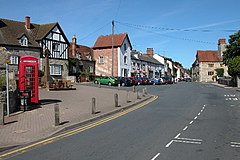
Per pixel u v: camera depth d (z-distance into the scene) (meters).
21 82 14.11
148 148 7.19
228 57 43.97
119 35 52.16
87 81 43.72
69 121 10.64
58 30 38.34
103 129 9.68
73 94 20.56
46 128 9.37
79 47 49.81
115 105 15.28
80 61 46.66
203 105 16.97
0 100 11.62
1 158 6.42
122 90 28.55
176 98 21.83
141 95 23.09
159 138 8.30
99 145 7.50
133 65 56.38
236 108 15.36
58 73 38.22
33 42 34.66
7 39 31.22
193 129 9.62
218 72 78.00
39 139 8.07
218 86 42.62
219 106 16.39
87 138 8.33
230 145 7.46
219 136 8.54
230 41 43.88
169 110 14.77
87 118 11.37
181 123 10.83
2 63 21.67
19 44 32.06
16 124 9.93
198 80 87.44
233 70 37.47
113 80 37.53
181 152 6.81
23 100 12.98
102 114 12.49
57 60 38.06
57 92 21.38
